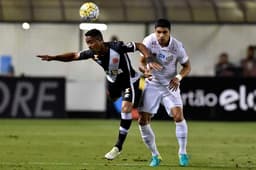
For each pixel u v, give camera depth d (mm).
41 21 83500
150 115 38000
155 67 36125
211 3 86688
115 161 40031
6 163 38625
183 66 38094
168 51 37625
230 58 91625
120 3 85438
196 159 41812
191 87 75625
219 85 75625
